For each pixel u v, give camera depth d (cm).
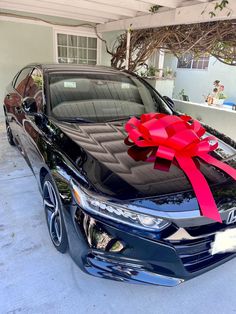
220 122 429
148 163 160
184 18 372
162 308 151
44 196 204
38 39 584
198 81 893
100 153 167
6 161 347
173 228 135
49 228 198
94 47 662
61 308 148
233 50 435
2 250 187
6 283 161
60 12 521
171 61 961
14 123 317
